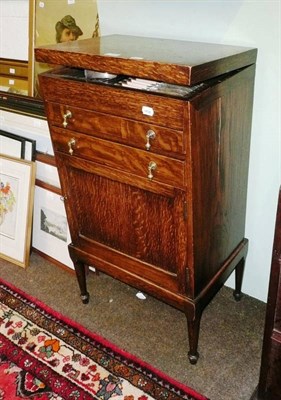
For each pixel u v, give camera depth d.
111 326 1.66
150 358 1.52
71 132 1.36
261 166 1.53
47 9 1.86
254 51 1.31
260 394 1.29
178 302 1.39
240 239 1.63
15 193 2.00
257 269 1.72
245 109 1.36
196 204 1.20
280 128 1.43
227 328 1.64
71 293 1.85
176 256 1.31
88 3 1.73
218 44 1.39
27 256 2.00
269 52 1.35
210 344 1.57
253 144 1.51
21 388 1.41
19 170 1.98
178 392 1.39
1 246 2.08
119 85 1.17
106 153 1.30
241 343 1.57
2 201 2.05
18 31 1.97
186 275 1.32
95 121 1.26
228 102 1.23
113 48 1.28
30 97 1.96
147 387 1.41
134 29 1.64
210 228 1.33
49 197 1.95
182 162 1.13
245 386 1.41
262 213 1.60
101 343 1.58
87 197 1.47
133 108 1.14
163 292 1.42
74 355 1.53
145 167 1.22
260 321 1.67
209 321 1.67
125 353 1.54
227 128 1.26
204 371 1.46
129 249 1.46
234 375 1.45
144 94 1.10
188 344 1.58
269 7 1.30
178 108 1.05
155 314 1.72
